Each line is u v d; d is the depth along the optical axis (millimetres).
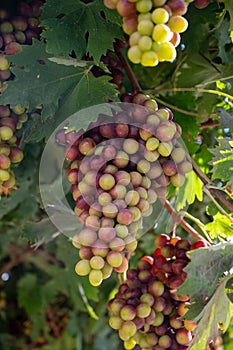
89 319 1894
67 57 900
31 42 953
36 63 906
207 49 1165
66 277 1702
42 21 898
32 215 1325
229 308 944
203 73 1180
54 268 1711
